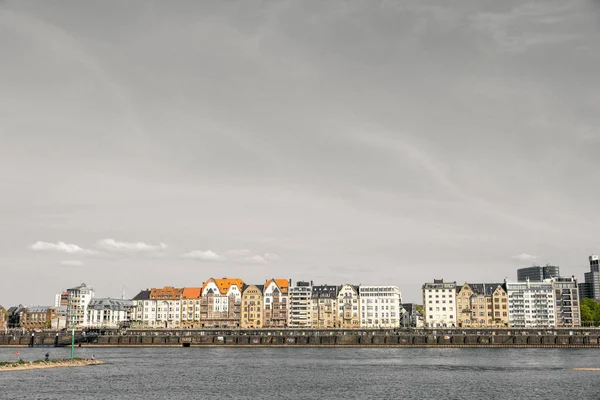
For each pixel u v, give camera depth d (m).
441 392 165.12
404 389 170.38
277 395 161.12
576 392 163.38
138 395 160.25
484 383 180.88
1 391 163.38
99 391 165.75
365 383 182.25
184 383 182.25
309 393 164.25
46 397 155.62
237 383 182.75
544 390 167.12
